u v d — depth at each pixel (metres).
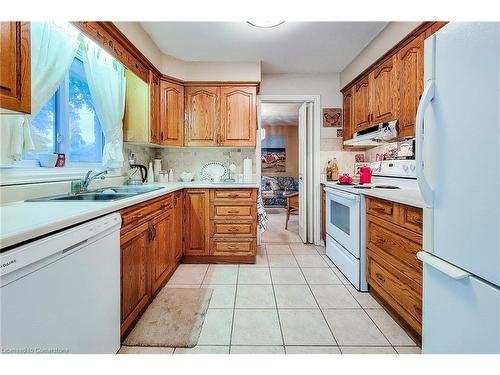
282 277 2.55
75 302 1.02
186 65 3.16
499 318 0.80
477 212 0.86
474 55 0.85
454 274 0.92
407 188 2.42
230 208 2.91
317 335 1.65
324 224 3.60
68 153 2.00
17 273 0.78
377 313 1.90
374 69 2.63
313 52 2.95
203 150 3.55
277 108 5.69
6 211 1.12
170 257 2.46
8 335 0.75
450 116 0.96
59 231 0.97
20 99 1.06
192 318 1.82
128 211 1.57
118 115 2.40
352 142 3.06
